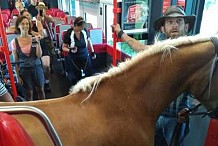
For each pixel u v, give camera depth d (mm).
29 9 6090
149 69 1140
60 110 1041
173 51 1122
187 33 1684
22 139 625
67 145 977
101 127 1060
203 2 2332
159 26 1672
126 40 1745
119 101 1125
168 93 1176
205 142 1586
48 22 4945
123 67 1163
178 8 1607
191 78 1157
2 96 1562
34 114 763
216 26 2318
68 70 3740
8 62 1951
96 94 1125
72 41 3482
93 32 4309
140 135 1166
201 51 1115
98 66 4172
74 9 8219
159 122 1707
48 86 3793
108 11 4844
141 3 2672
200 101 1207
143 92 1154
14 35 3564
